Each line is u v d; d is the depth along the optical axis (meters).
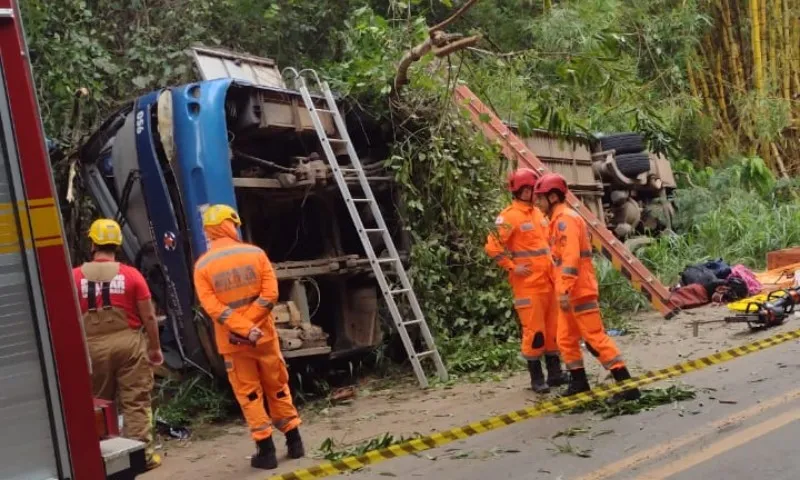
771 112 17.48
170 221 6.95
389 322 8.38
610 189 13.80
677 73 15.70
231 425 6.91
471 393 7.15
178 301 7.03
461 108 8.66
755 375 6.65
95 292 5.55
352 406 7.15
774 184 16.45
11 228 3.16
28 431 3.14
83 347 3.27
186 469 5.66
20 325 3.15
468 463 5.13
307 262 7.71
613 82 8.29
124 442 3.67
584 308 6.19
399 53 8.34
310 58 12.46
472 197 8.67
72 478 3.21
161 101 6.92
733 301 10.55
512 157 9.41
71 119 9.09
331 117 8.05
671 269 12.27
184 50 10.24
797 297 9.16
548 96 8.12
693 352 7.94
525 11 15.09
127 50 10.66
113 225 5.73
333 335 8.27
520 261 6.92
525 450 5.29
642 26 15.56
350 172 7.92
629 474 4.66
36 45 9.03
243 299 5.42
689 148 18.28
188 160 6.77
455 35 7.85
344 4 12.39
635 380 6.16
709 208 14.60
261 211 8.12
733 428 5.32
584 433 5.53
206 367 7.09
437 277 8.32
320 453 5.72
